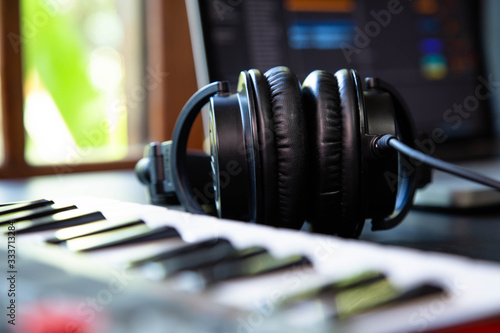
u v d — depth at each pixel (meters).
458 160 1.08
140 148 1.85
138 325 0.18
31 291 0.22
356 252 0.24
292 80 0.49
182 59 1.81
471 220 0.65
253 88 0.49
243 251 0.26
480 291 0.18
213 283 0.21
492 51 1.12
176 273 0.23
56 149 1.64
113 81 1.88
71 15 1.77
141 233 0.31
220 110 0.51
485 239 0.52
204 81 0.88
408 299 0.18
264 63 0.91
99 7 1.86
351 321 0.17
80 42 1.80
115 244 0.29
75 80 1.77
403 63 1.02
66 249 0.29
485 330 0.16
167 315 0.18
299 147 0.47
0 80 1.49
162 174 0.66
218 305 0.18
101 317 0.19
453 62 1.08
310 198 0.50
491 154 1.11
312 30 0.95
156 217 0.35
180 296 0.20
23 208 0.44
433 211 0.73
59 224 0.36
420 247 0.48
